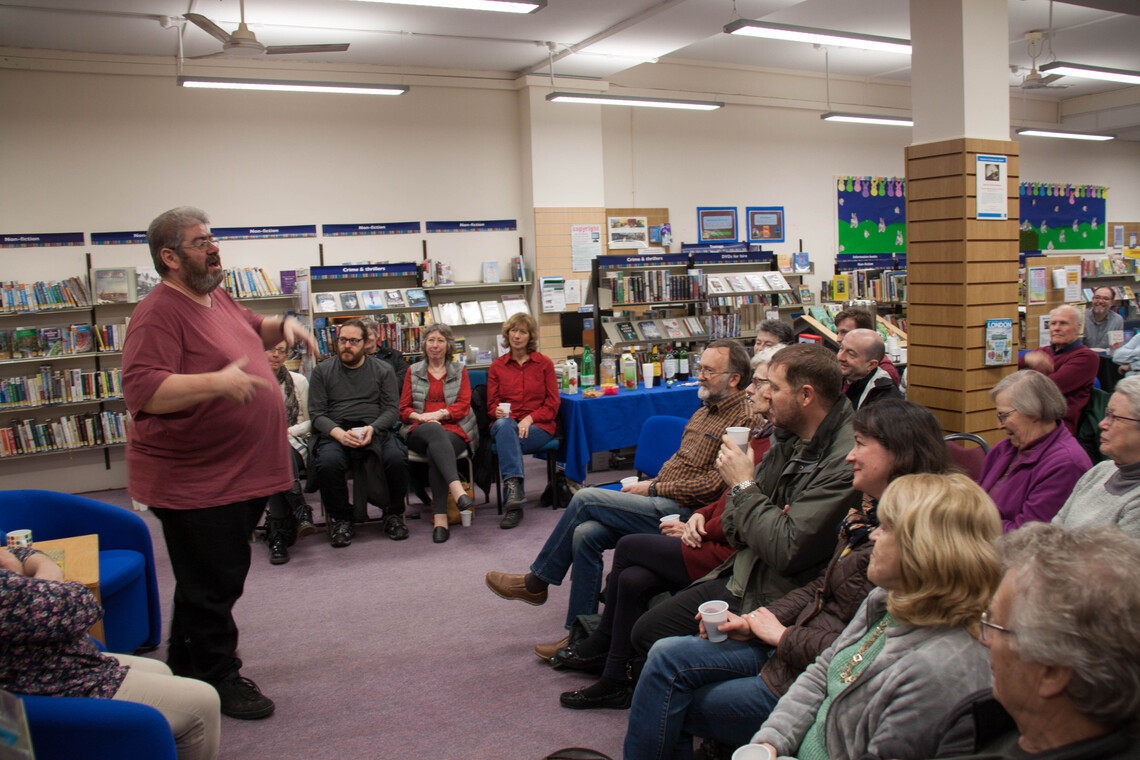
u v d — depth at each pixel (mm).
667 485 3078
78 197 6613
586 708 2717
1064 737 913
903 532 1389
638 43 6961
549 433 5254
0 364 6391
